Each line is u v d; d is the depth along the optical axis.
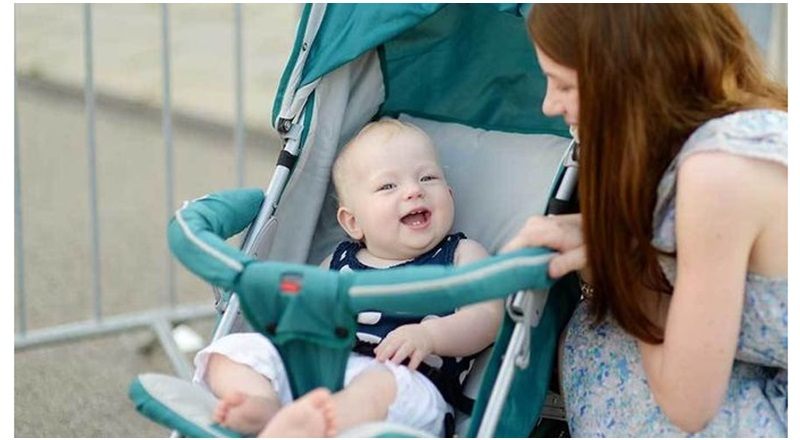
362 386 3.63
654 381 3.45
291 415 3.17
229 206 3.96
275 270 3.22
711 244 3.22
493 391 3.38
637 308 3.42
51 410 5.62
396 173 4.28
